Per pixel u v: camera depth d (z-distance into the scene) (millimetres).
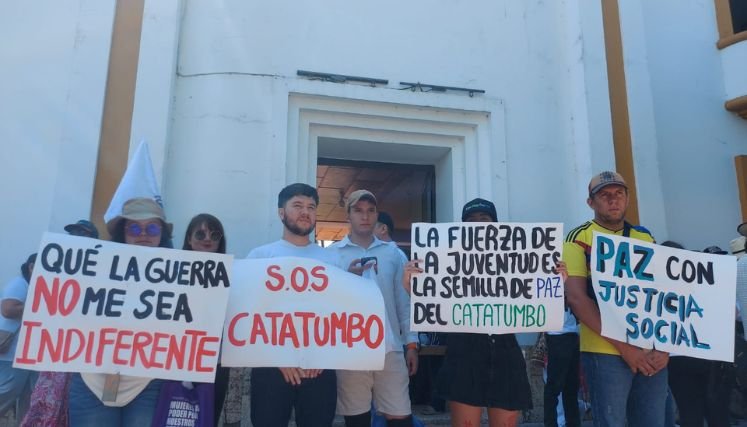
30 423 2693
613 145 5988
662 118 6531
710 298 3307
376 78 5883
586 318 3252
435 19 6156
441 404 5352
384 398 3553
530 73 6254
